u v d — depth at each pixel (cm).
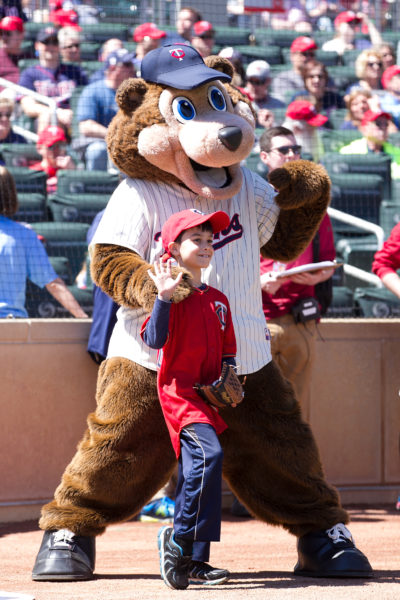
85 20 1745
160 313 602
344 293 1311
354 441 1157
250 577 692
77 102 1598
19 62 1708
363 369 1161
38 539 926
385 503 1165
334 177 1461
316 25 2034
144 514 1051
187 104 680
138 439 677
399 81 1848
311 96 1731
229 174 701
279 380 695
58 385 1052
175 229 635
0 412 1030
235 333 681
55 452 1052
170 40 1717
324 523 682
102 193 1401
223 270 691
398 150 1678
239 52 1739
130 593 612
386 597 573
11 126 1557
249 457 692
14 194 1116
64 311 1193
